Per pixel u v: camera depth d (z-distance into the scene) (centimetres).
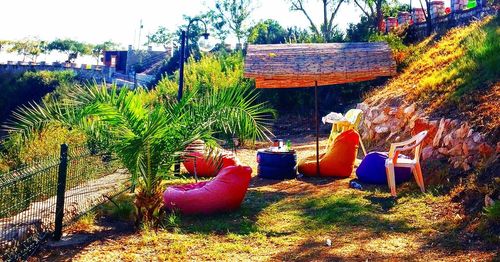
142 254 571
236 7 5778
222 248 594
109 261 545
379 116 1401
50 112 662
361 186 927
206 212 743
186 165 1112
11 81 5259
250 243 616
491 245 551
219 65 2480
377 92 1761
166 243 612
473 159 816
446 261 521
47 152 814
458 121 934
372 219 696
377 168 946
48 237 617
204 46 1320
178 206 746
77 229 664
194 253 577
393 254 552
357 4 3547
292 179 1048
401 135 1221
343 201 804
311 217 721
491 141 799
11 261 526
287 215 740
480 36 1327
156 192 683
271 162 1053
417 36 2223
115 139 658
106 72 5347
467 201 698
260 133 722
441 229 630
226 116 694
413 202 769
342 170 1034
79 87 668
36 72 5294
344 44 1165
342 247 584
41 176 624
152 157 663
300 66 1082
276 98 2298
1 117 4994
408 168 902
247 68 1090
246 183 767
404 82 1526
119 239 628
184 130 683
